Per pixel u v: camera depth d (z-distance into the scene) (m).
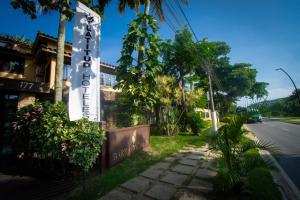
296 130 16.33
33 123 4.59
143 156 7.00
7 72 11.58
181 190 4.08
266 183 3.70
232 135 3.98
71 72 4.79
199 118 13.23
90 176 4.74
